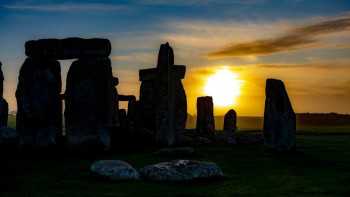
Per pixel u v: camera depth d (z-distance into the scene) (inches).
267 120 1018.7
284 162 805.2
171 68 1133.1
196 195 507.2
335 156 900.0
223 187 556.7
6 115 1155.9
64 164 751.1
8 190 530.9
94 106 952.3
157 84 1125.1
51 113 960.3
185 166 591.5
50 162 775.7
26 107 957.2
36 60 982.4
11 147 936.9
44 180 594.6
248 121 4475.9
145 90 1306.6
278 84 1020.5
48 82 968.3
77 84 959.6
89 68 964.0
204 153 940.0
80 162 776.9
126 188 537.6
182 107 1192.8
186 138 1176.2
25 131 951.6
